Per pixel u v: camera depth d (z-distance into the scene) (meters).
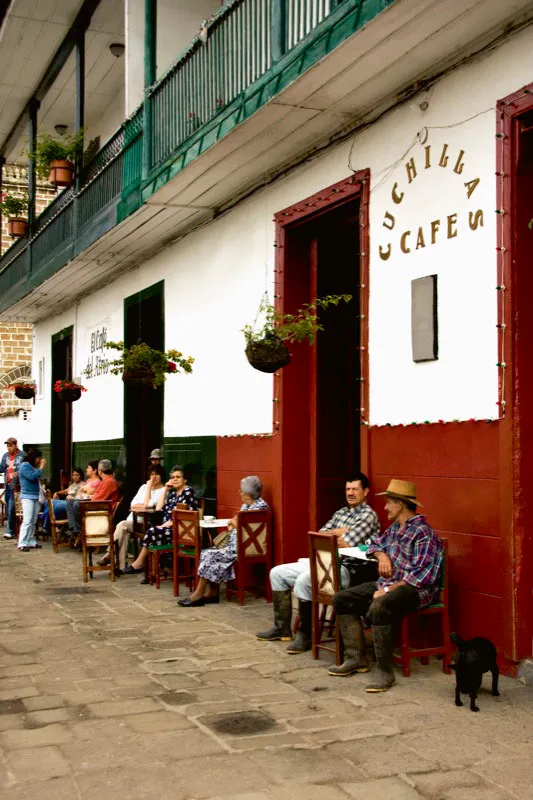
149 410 13.25
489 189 6.01
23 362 22.05
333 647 6.54
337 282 8.84
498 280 5.86
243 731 4.69
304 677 5.79
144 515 10.34
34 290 15.30
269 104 7.16
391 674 5.51
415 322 6.63
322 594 6.15
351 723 4.81
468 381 6.14
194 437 10.73
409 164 6.81
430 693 5.37
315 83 6.75
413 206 6.76
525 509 5.68
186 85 9.27
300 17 7.38
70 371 17.28
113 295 14.08
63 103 16.36
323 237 8.77
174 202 9.92
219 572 8.30
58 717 4.96
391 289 6.98
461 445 6.14
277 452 8.67
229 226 9.91
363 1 5.93
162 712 5.04
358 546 6.56
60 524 13.51
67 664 6.18
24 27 13.55
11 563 11.97
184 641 6.89
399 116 6.94
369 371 7.21
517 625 5.62
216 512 10.05
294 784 3.97
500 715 4.92
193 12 11.11
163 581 10.14
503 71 5.89
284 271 8.70
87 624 7.61
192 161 8.61
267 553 8.57
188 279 11.05
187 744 4.50
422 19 5.73
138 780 4.04
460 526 6.11
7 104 16.69
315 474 8.62
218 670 5.99
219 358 10.12
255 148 8.20
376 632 5.53
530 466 5.73
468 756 4.29
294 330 7.68
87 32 13.52
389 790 3.89
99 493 12.37
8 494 15.57
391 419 6.93
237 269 9.70
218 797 3.84
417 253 6.70
